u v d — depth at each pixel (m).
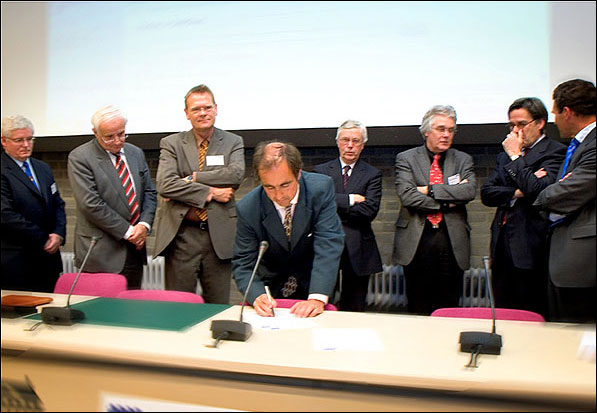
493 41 2.05
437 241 2.27
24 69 2.29
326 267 1.61
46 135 2.32
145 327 1.41
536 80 2.02
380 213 3.02
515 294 2.11
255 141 2.37
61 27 2.29
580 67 1.96
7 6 2.27
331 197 1.66
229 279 2.19
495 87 2.08
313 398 1.10
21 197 1.95
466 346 1.20
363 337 1.32
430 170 2.28
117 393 1.21
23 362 1.28
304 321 1.47
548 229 1.76
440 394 1.03
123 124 1.90
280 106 2.31
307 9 2.22
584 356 1.17
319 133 2.33
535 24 1.99
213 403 1.16
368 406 1.07
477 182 2.78
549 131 2.29
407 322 1.47
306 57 2.24
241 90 2.31
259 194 1.64
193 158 2.12
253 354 1.19
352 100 2.26
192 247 2.14
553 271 1.59
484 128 2.19
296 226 1.62
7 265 1.91
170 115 2.33
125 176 1.99
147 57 2.31
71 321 1.42
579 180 1.49
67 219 2.80
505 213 2.12
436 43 2.12
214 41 2.29
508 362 1.13
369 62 2.20
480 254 2.81
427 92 2.17
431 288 2.33
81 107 2.31
